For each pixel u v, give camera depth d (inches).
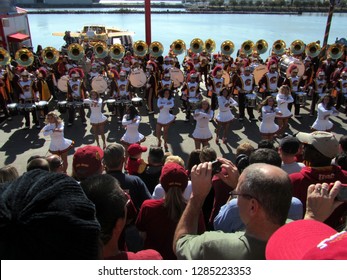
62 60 592.7
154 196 170.4
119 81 438.6
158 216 126.1
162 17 2283.5
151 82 470.3
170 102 359.3
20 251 44.3
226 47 645.3
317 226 57.0
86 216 48.8
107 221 82.7
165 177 125.7
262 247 70.9
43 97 443.8
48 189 47.4
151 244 129.0
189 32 1523.1
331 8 660.1
